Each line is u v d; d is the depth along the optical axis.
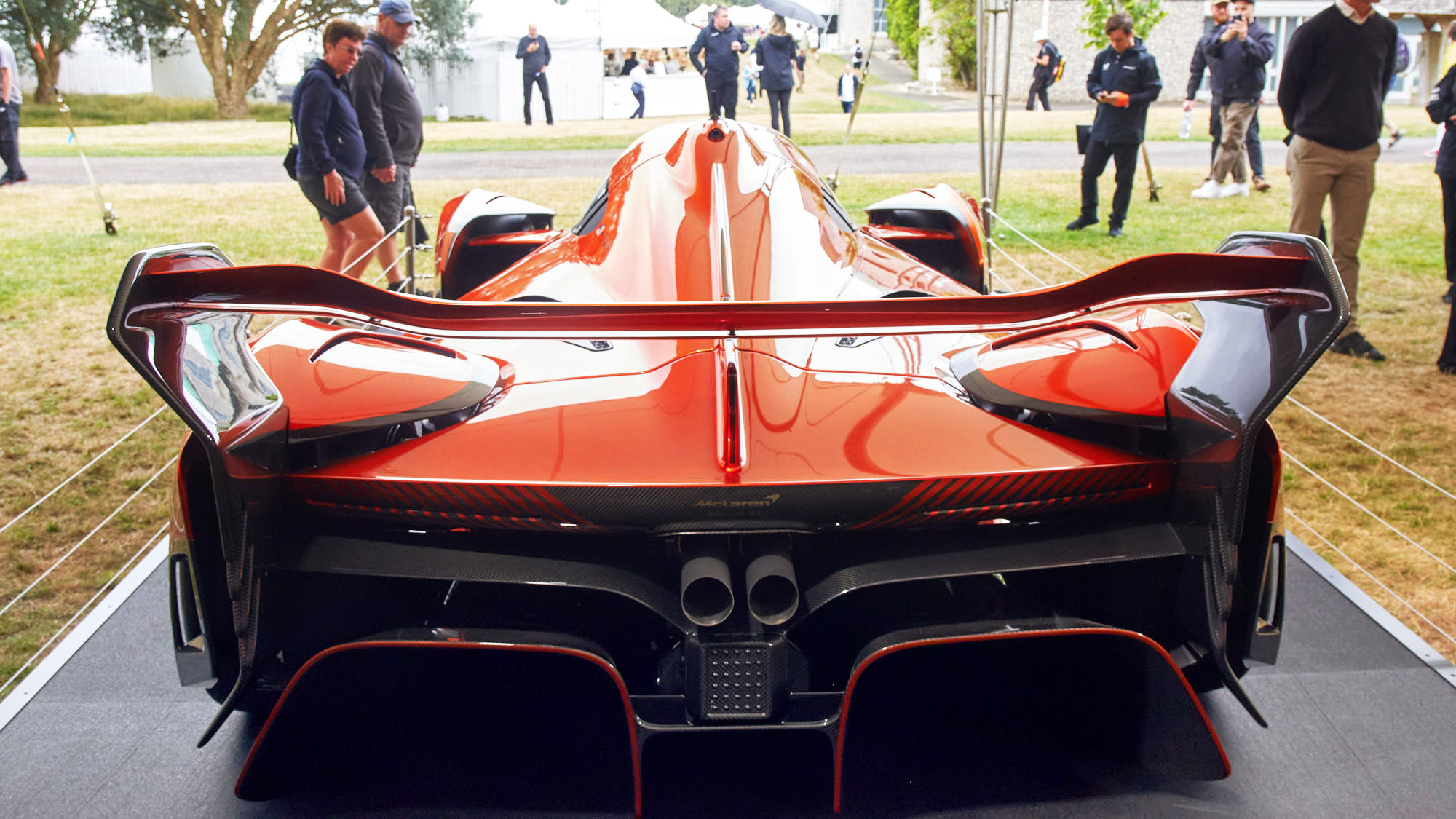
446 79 22.52
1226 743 2.07
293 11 24.53
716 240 2.30
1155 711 1.83
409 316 1.57
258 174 11.88
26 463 3.93
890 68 37.00
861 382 1.98
